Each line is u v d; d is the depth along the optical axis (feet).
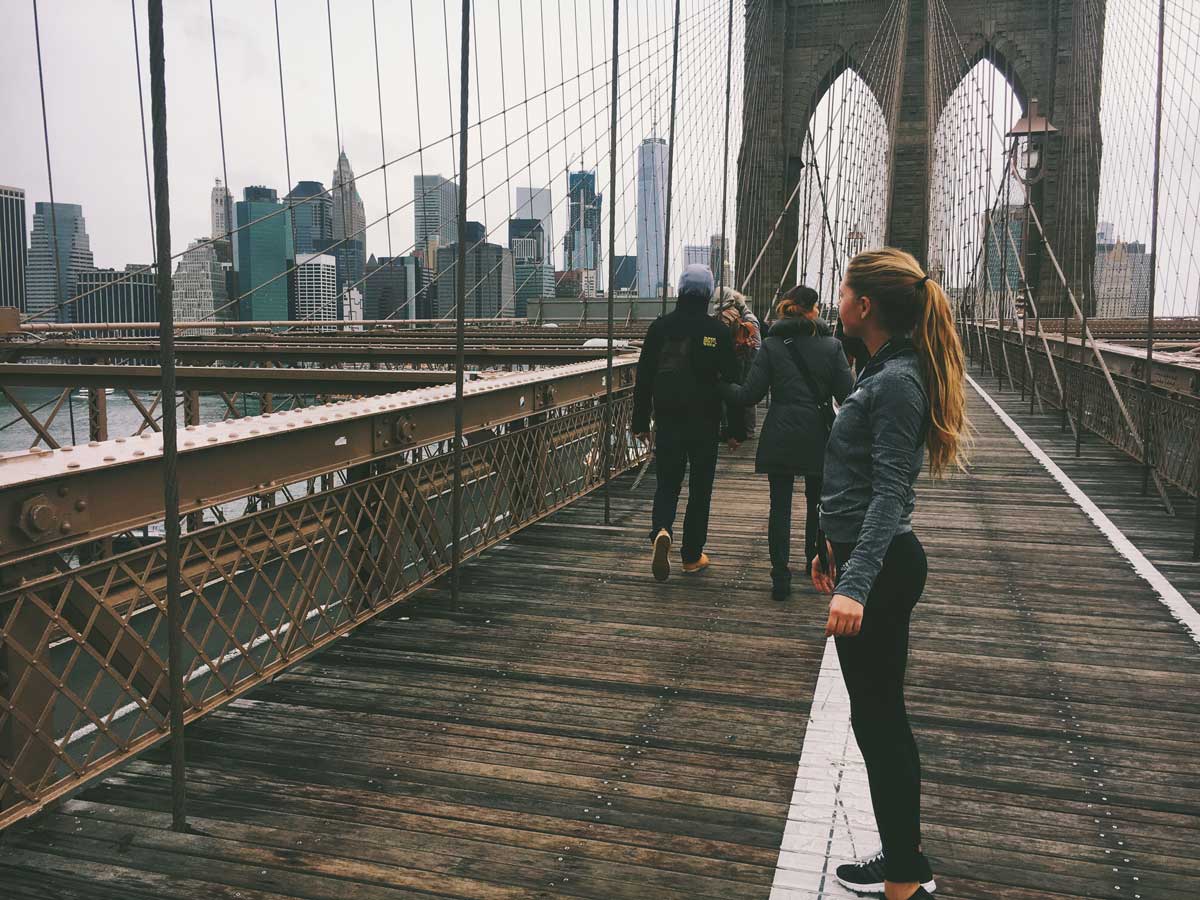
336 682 10.93
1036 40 121.90
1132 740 9.64
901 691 6.59
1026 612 13.82
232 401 29.66
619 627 12.96
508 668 11.43
